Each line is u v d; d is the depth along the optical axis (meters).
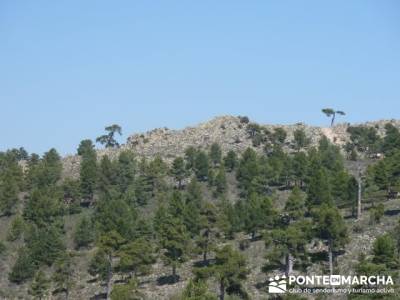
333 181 145.62
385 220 133.75
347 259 119.81
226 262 111.44
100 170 177.00
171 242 126.44
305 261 119.25
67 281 128.12
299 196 135.50
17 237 153.75
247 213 138.88
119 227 135.62
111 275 130.50
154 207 167.88
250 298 111.69
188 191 163.75
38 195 158.88
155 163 183.75
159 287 125.31
